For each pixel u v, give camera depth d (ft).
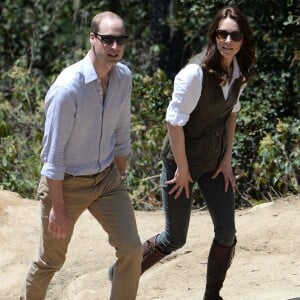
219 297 67.10
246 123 116.37
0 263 84.58
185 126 62.49
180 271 77.92
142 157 118.11
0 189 107.65
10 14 191.11
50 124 57.57
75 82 57.21
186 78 60.23
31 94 138.41
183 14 158.61
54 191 58.75
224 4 130.41
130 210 61.36
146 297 73.92
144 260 66.69
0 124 119.75
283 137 111.96
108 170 60.95
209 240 83.51
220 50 60.13
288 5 118.52
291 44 126.00
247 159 113.91
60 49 185.06
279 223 84.79
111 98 58.80
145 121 124.57
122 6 191.31
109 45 56.70
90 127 58.70
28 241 88.17
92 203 61.36
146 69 163.02
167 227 65.21
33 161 116.57
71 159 59.47
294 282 73.46
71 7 190.90
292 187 107.86
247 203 111.04
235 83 61.87
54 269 62.90
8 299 79.20
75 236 87.71
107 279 79.00
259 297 69.51
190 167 63.41
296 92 125.49
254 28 127.75
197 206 111.75
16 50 191.21
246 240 82.17
